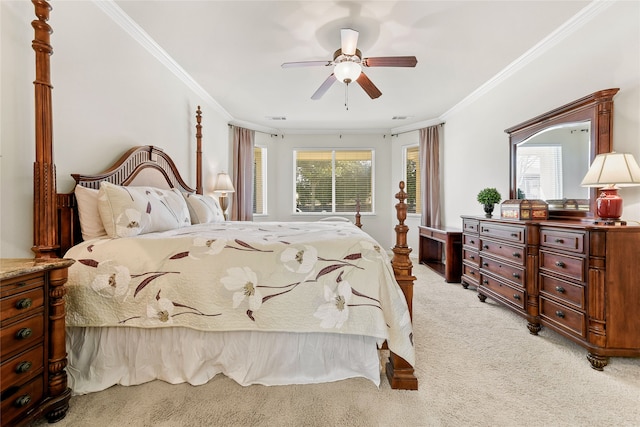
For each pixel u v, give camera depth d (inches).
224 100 156.4
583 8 82.1
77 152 73.9
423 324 88.9
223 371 58.9
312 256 58.3
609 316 64.2
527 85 112.2
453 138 174.4
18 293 41.8
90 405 51.3
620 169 67.7
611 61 79.6
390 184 223.0
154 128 106.0
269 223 105.4
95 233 66.7
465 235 127.1
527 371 62.9
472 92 146.1
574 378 60.6
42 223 52.1
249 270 57.4
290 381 57.4
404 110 174.9
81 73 74.6
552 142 98.3
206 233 70.4
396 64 90.6
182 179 120.4
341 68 87.7
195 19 86.8
